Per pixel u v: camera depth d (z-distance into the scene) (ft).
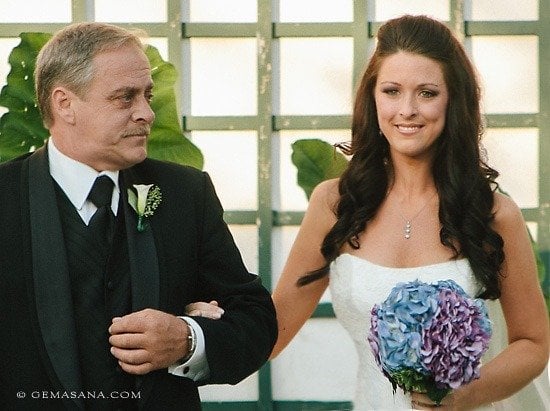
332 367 33.47
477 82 22.90
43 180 18.12
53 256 17.75
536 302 23.15
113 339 17.43
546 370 25.34
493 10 33.68
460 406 21.47
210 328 17.98
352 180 23.25
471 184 22.65
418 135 22.09
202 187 19.24
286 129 33.60
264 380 33.32
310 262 23.63
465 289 22.47
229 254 19.08
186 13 33.65
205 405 33.60
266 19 33.35
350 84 33.55
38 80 18.21
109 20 33.65
